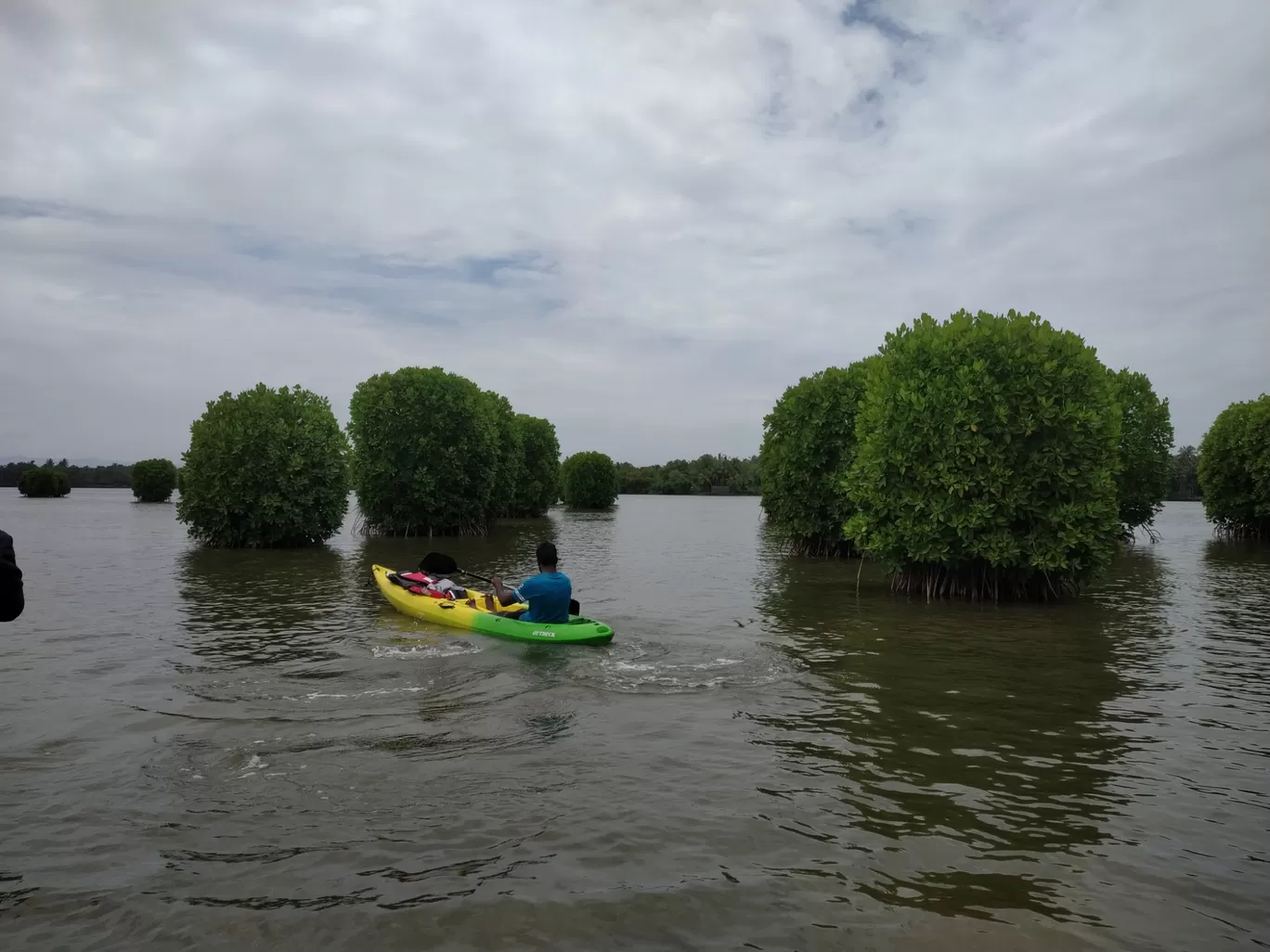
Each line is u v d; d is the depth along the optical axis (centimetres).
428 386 2938
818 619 1178
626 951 346
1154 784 538
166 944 350
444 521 2928
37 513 4031
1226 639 1033
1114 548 1338
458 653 925
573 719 675
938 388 1378
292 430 2372
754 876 412
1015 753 598
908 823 476
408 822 472
